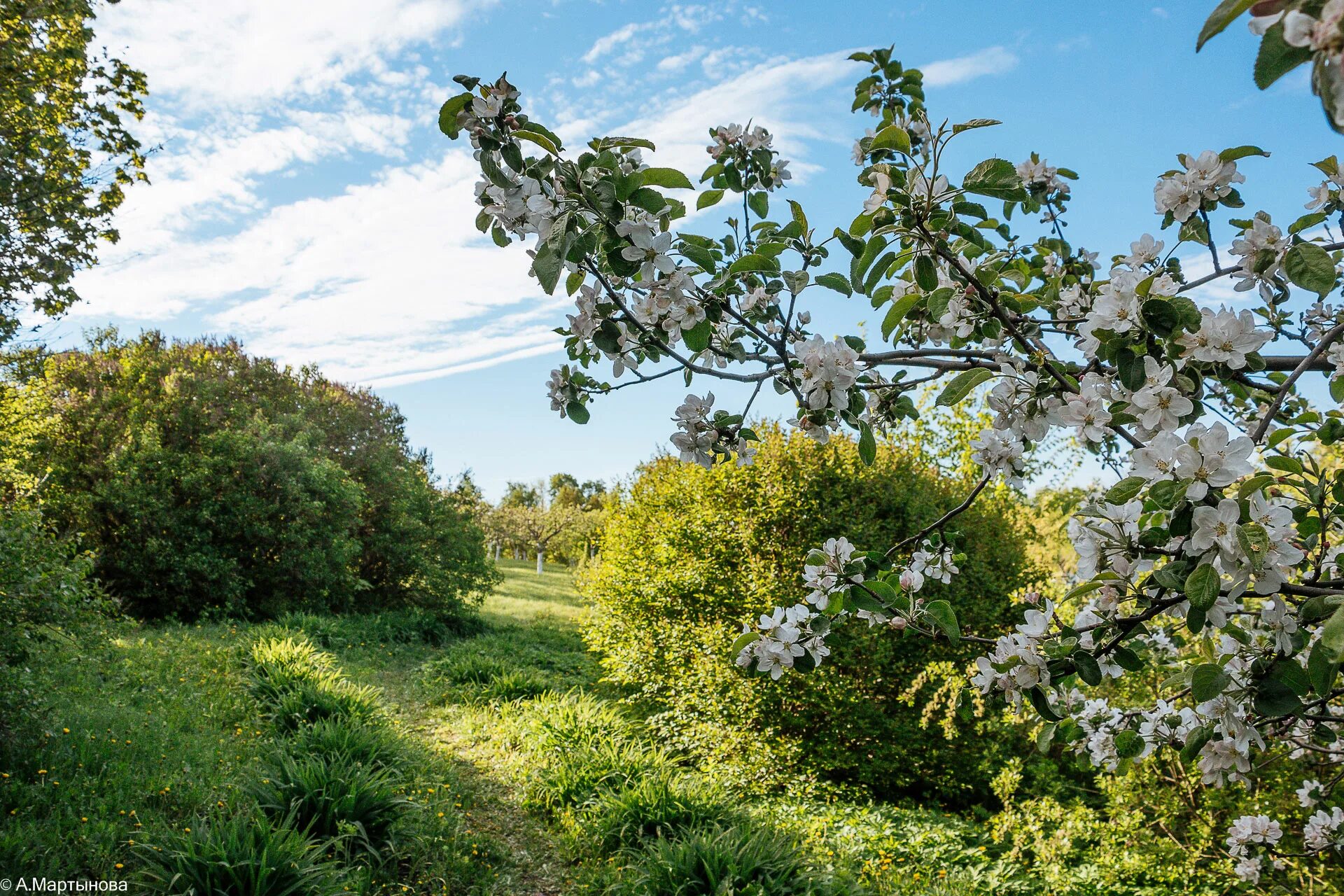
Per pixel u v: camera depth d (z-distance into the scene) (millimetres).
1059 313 2039
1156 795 4746
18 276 5902
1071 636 1661
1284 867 3318
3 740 4328
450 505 15508
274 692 6527
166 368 12320
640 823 4719
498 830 4914
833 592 1900
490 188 1484
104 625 5324
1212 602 1214
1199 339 1308
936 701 5438
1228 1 819
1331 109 704
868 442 1716
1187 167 1728
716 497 7086
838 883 4094
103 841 3658
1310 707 1795
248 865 3250
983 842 5301
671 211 1739
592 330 1861
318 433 13477
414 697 8180
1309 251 1420
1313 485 1507
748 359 1983
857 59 2414
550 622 15547
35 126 5902
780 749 6316
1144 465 1252
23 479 6801
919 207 1550
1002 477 1803
